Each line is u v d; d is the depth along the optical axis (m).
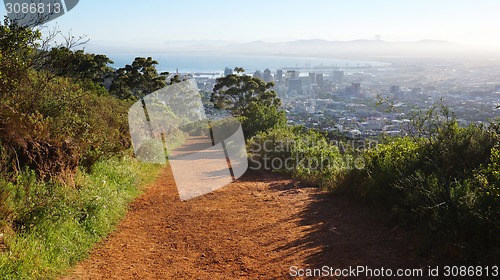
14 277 4.12
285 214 7.42
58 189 6.36
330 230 6.12
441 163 6.33
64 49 8.09
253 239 6.06
